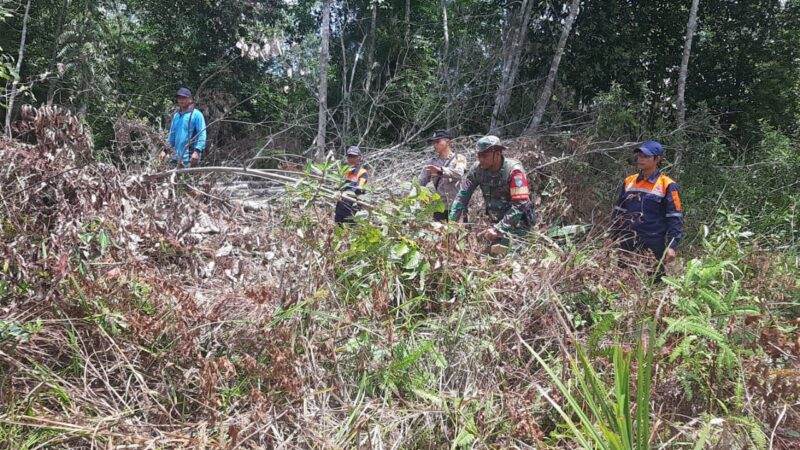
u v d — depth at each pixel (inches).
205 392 83.4
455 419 84.7
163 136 221.3
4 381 83.1
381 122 545.0
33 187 110.0
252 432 81.4
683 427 81.6
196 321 97.9
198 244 132.5
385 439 83.3
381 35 609.9
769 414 83.6
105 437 78.1
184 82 512.1
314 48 618.8
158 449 76.7
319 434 81.4
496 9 562.9
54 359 91.6
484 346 96.8
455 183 196.9
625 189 166.2
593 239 137.7
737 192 301.0
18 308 95.3
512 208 146.2
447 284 112.7
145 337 92.7
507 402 85.2
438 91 506.6
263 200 204.8
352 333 101.7
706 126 378.0
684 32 534.3
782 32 536.4
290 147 425.4
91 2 453.4
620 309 107.5
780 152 339.3
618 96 376.8
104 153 195.5
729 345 90.7
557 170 253.0
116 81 477.7
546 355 101.7
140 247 124.6
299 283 106.2
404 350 96.6
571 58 504.1
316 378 91.4
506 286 112.3
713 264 111.7
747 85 545.6
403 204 117.5
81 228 104.5
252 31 519.8
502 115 479.5
